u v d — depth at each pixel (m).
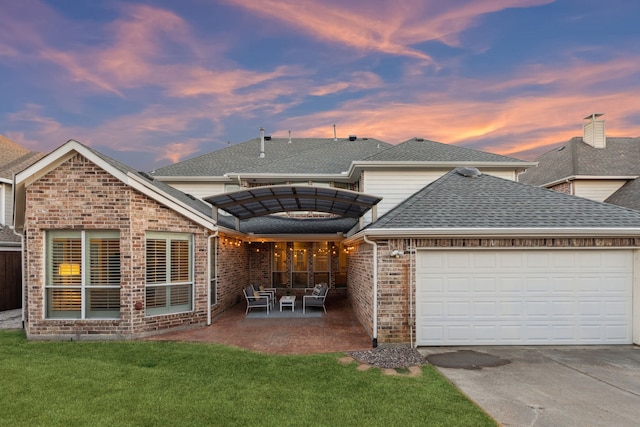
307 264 18.45
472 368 7.41
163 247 10.55
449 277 9.14
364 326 10.95
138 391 5.99
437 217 9.33
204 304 11.26
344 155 20.44
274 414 5.22
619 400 5.84
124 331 9.61
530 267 9.16
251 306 13.44
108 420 4.99
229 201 11.76
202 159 20.67
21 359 7.69
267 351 8.54
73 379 6.48
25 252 10.90
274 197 11.44
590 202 10.12
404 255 9.05
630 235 8.91
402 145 17.94
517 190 10.91
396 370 7.22
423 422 4.99
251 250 18.39
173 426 4.86
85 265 9.80
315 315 13.16
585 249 9.14
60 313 9.79
